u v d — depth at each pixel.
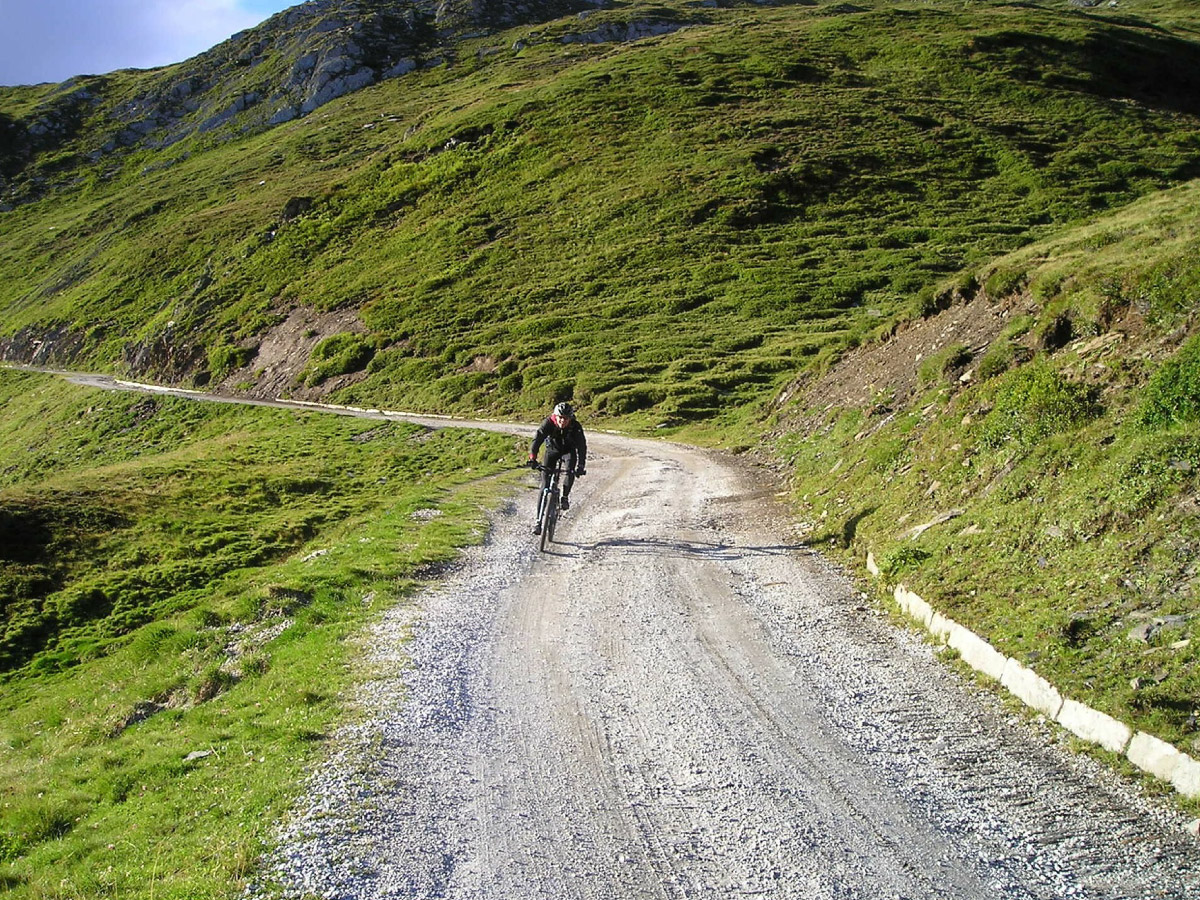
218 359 80.12
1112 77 92.62
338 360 69.06
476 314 67.06
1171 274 12.54
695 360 50.81
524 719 8.29
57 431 75.56
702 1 174.75
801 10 152.75
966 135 76.94
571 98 98.56
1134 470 9.43
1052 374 12.46
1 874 6.66
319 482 37.34
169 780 7.93
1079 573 8.86
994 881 5.46
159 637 14.56
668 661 9.59
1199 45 107.88
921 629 9.84
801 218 67.69
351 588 13.73
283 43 183.75
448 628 11.17
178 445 62.19
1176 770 6.16
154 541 30.12
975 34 100.81
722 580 12.70
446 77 149.88
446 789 6.95
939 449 14.00
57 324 105.94
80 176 164.00
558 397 51.62
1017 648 8.20
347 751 7.66
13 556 28.73
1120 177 66.44
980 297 21.16
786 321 54.06
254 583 17.12
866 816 6.33
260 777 7.37
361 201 96.25
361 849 6.06
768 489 20.70
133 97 189.12
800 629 10.41
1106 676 7.25
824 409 26.30
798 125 81.62
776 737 7.67
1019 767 6.84
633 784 6.96
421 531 17.66
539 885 5.62
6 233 147.12
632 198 75.19
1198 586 7.65
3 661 22.66
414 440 46.12
